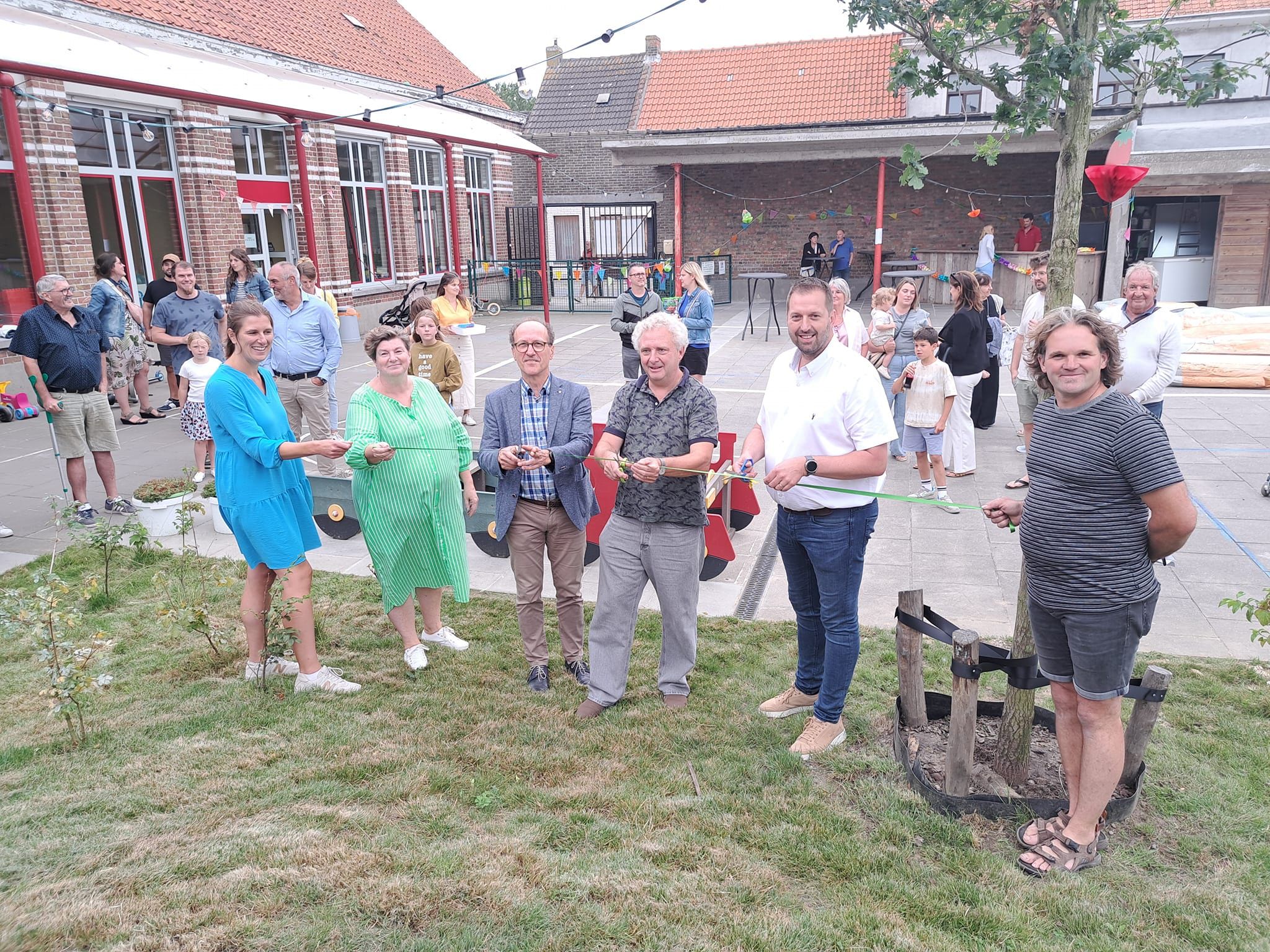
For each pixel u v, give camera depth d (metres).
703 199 24.64
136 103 12.71
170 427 10.04
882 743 3.75
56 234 11.38
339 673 4.39
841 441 3.44
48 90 11.12
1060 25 3.38
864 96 21.78
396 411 4.22
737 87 23.30
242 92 10.54
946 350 7.58
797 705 4.00
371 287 18.97
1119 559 2.69
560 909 2.71
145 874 2.83
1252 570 5.65
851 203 23.45
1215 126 16.59
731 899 2.78
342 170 18.39
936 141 19.03
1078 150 3.29
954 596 5.39
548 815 3.23
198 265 14.11
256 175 15.72
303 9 19.03
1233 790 3.34
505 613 5.23
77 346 6.56
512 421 4.16
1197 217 18.45
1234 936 2.62
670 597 3.98
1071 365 2.67
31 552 6.14
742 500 6.43
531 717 3.98
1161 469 2.59
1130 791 3.28
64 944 2.53
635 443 3.92
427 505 4.29
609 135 26.34
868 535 3.51
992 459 8.41
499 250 25.39
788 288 24.09
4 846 2.98
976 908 2.75
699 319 9.02
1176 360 5.26
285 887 2.78
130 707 4.06
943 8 3.53
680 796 3.38
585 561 6.03
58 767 3.52
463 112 23.05
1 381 10.34
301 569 4.16
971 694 3.15
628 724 3.93
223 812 3.21
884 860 2.99
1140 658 4.48
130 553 6.08
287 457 3.86
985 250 19.23
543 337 4.07
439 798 3.33
